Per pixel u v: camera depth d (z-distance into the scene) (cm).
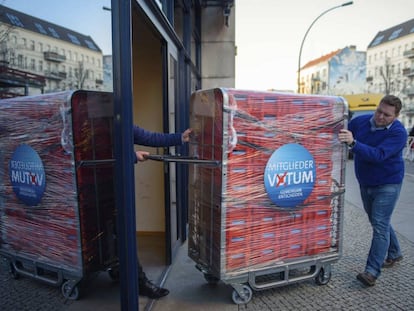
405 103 5447
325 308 285
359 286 323
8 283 182
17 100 173
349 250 417
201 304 292
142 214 468
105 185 239
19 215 189
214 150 271
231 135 260
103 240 240
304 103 285
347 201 716
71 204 215
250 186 272
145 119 451
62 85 195
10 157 181
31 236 194
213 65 715
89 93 214
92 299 228
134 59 445
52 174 202
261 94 268
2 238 179
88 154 226
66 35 193
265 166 275
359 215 592
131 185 219
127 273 222
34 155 192
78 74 204
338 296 304
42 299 197
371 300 297
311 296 304
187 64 491
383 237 322
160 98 446
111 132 236
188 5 503
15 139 182
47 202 202
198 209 307
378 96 1794
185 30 504
